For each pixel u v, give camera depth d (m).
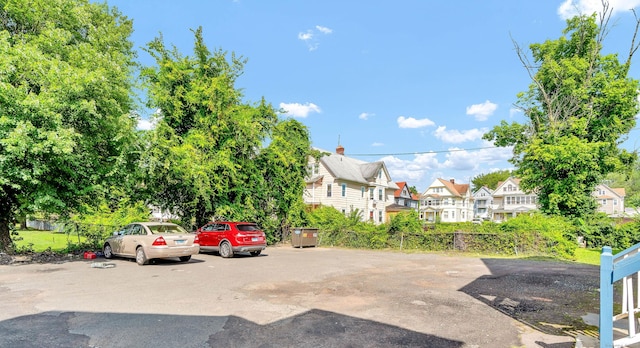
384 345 5.02
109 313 6.34
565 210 25.66
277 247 22.30
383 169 49.56
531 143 26.39
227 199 21.00
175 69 19.33
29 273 10.51
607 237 24.22
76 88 11.61
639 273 4.21
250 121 21.05
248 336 5.29
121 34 19.36
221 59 21.11
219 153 19.36
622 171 26.47
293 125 25.33
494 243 18.84
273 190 23.44
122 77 14.34
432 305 7.34
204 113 20.02
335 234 22.84
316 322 6.02
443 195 71.75
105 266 11.81
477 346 5.05
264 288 8.81
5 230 14.14
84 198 15.10
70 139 11.53
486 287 9.39
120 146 14.55
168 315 6.27
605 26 25.72
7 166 11.34
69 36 13.27
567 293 8.77
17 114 11.23
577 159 23.50
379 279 10.43
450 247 19.62
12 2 12.63
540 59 28.62
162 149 16.88
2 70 10.91
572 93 25.55
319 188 42.16
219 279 9.97
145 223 13.46
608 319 4.38
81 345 4.82
